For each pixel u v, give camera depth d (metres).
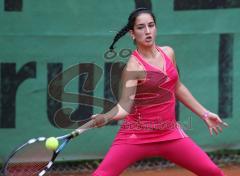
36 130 14.65
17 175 11.12
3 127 14.55
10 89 14.49
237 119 15.27
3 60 14.41
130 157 9.20
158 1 14.76
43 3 14.39
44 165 10.51
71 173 15.31
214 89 15.12
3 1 14.27
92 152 14.99
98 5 14.56
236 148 15.39
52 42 14.51
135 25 9.21
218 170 9.27
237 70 15.15
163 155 9.35
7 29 14.35
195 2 14.89
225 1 14.98
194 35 14.94
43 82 14.56
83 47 14.57
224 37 15.05
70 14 14.49
